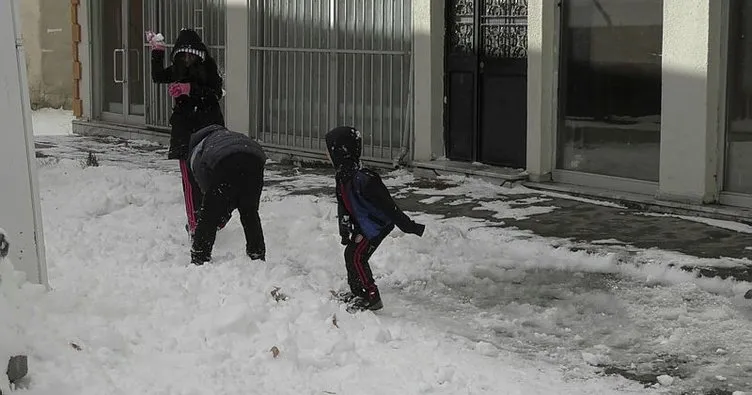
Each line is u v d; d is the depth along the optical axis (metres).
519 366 5.54
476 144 11.82
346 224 6.39
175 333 5.50
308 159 13.46
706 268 7.41
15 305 4.73
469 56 11.77
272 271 6.91
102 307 5.68
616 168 10.40
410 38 12.17
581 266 7.78
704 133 9.33
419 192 10.89
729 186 9.41
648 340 6.05
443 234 8.58
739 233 8.60
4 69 5.30
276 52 14.14
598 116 10.53
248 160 7.14
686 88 9.41
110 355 5.02
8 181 5.36
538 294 7.09
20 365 4.44
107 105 17.88
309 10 13.55
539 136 10.88
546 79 10.85
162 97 16.39
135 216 9.16
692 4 9.30
